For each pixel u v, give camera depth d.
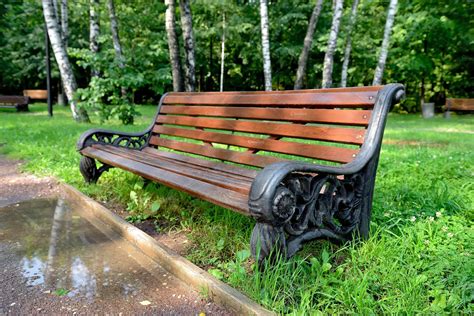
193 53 11.34
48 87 13.16
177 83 11.41
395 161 4.92
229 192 2.07
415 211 2.83
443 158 5.03
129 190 3.64
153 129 4.25
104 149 3.76
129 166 3.05
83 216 3.23
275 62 22.19
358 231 2.26
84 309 1.83
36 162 5.21
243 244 2.38
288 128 2.62
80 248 2.56
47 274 2.18
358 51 19.41
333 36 12.49
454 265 2.00
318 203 2.02
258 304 1.72
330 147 2.34
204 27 18.73
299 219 1.94
